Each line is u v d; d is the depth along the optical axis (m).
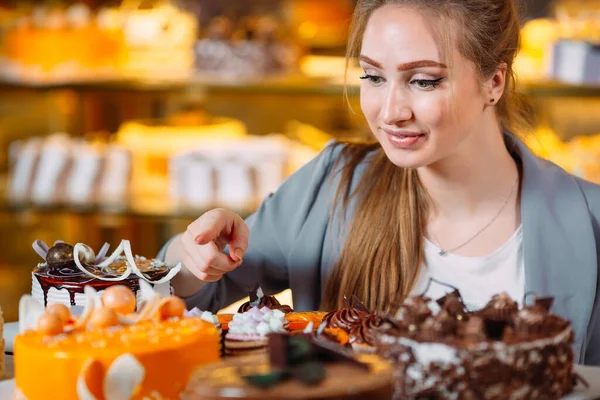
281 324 1.45
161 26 3.90
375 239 1.85
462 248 1.83
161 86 3.62
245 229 1.70
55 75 3.71
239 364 1.15
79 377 1.20
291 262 1.98
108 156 3.64
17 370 1.26
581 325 1.78
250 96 3.64
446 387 1.17
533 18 4.01
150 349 1.22
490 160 1.81
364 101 1.66
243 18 4.20
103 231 3.98
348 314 1.48
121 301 1.37
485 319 1.23
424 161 1.64
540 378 1.20
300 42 4.00
